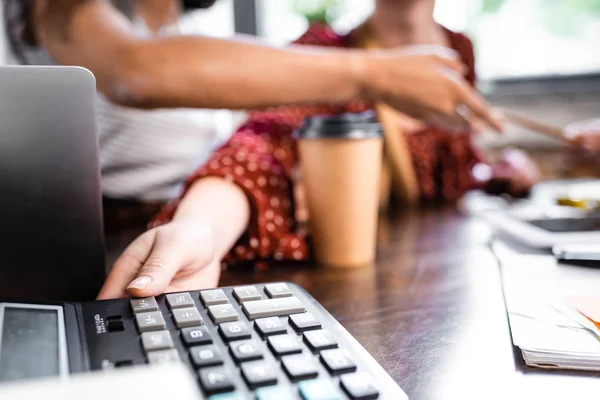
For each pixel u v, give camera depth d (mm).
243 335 274
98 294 345
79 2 555
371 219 524
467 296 430
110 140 854
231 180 533
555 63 1643
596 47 1622
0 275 347
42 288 356
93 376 179
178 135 930
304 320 293
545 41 1633
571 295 398
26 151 345
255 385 230
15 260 349
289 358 251
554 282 437
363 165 497
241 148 599
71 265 362
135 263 358
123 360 242
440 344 336
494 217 705
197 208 471
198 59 521
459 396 272
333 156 488
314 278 489
